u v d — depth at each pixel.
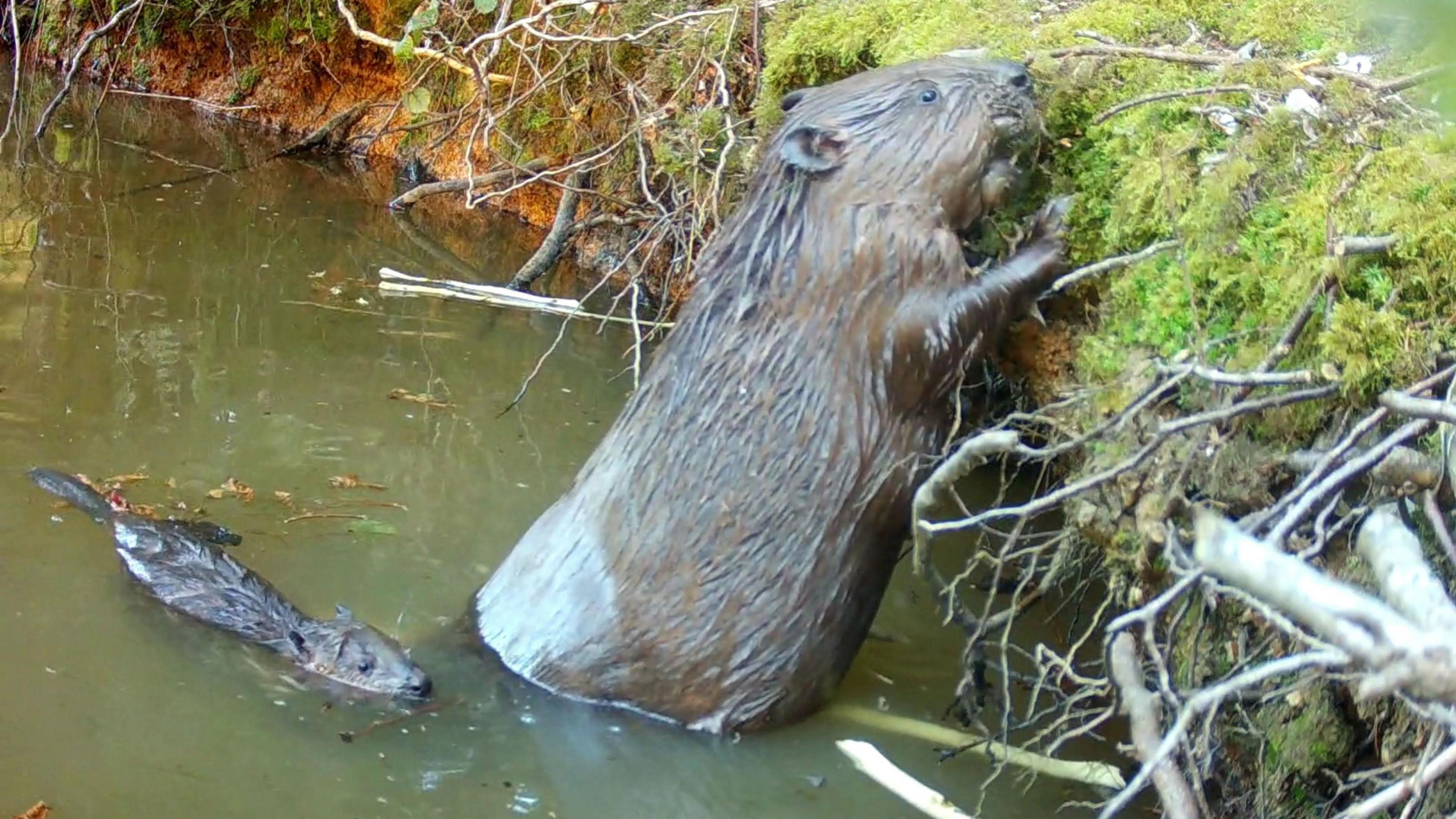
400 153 8.81
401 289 6.72
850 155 3.51
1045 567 3.83
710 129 5.41
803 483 3.53
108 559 4.23
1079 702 3.80
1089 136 3.80
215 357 5.81
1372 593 2.83
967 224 3.57
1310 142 3.47
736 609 3.58
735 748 3.61
